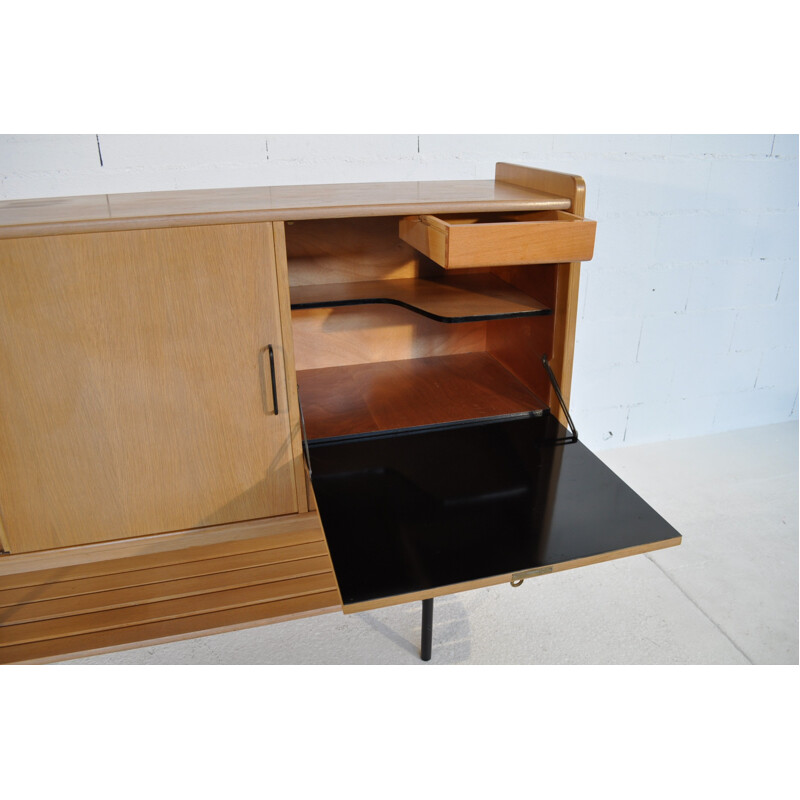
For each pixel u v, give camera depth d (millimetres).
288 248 1599
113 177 1636
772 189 2205
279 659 1561
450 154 1854
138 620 1281
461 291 1617
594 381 2303
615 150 1986
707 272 2258
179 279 1237
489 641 1611
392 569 1085
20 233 1141
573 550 1132
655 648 1584
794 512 2088
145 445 1348
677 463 2352
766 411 2615
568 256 1286
